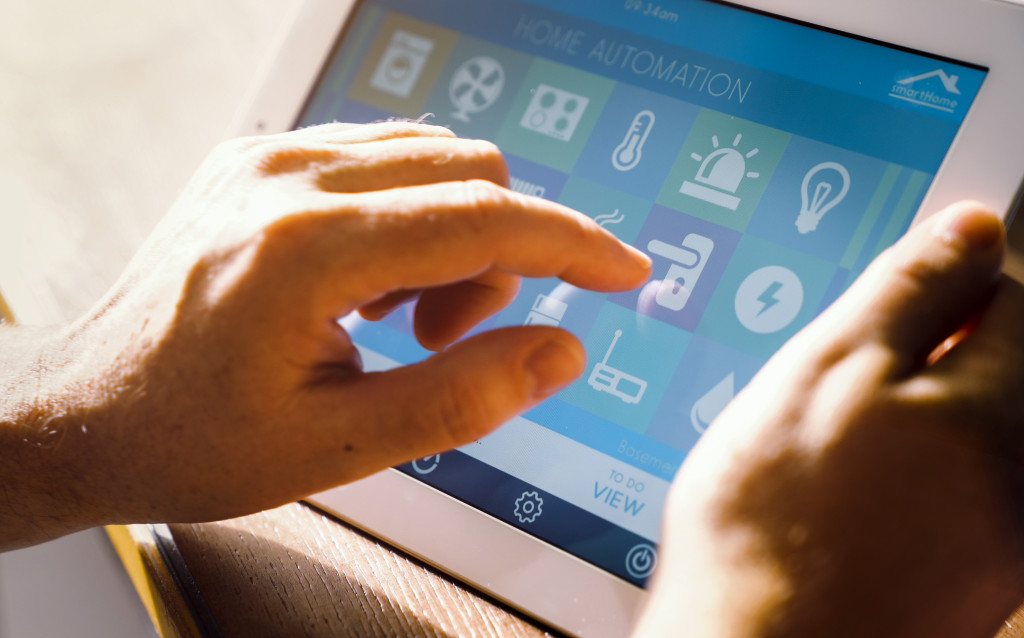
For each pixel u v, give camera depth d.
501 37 0.50
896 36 0.45
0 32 0.61
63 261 0.53
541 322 0.46
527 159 0.48
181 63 0.59
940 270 0.39
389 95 0.50
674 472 0.43
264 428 0.40
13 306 0.51
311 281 0.39
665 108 0.47
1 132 0.57
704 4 0.48
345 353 0.40
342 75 0.51
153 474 0.41
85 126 0.57
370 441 0.40
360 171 0.42
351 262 0.39
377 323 0.47
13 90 0.59
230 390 0.40
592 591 0.43
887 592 0.37
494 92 0.49
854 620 0.37
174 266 0.41
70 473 0.42
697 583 0.37
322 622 0.44
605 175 0.47
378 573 0.45
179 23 0.61
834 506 0.37
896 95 0.45
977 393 0.38
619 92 0.48
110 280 0.52
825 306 0.44
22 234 0.54
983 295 0.39
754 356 0.44
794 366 0.39
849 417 0.38
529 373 0.39
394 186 0.42
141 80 0.59
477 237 0.39
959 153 0.44
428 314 0.43
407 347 0.47
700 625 0.37
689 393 0.44
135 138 0.57
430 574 0.45
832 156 0.45
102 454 0.41
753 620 0.37
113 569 0.45
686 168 0.46
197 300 0.40
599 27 0.49
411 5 0.51
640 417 0.44
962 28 0.45
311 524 0.46
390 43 0.51
